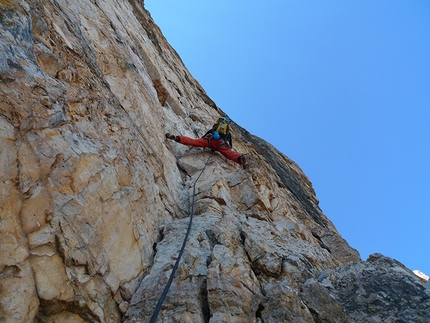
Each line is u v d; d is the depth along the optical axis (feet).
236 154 27.76
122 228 12.96
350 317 13.29
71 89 14.16
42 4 15.78
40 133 10.87
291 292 13.23
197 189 22.57
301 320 12.30
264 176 28.81
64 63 14.73
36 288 8.82
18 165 9.52
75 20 20.03
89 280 10.43
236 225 17.94
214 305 11.81
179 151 27.25
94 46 21.35
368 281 15.06
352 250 25.23
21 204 9.23
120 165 14.51
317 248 21.01
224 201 21.90
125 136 16.81
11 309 8.00
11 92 10.31
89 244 10.90
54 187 10.54
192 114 37.68
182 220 17.74
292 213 30.60
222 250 14.67
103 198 12.46
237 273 13.79
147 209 15.88
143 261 13.75
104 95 17.25
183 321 10.96
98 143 13.89
